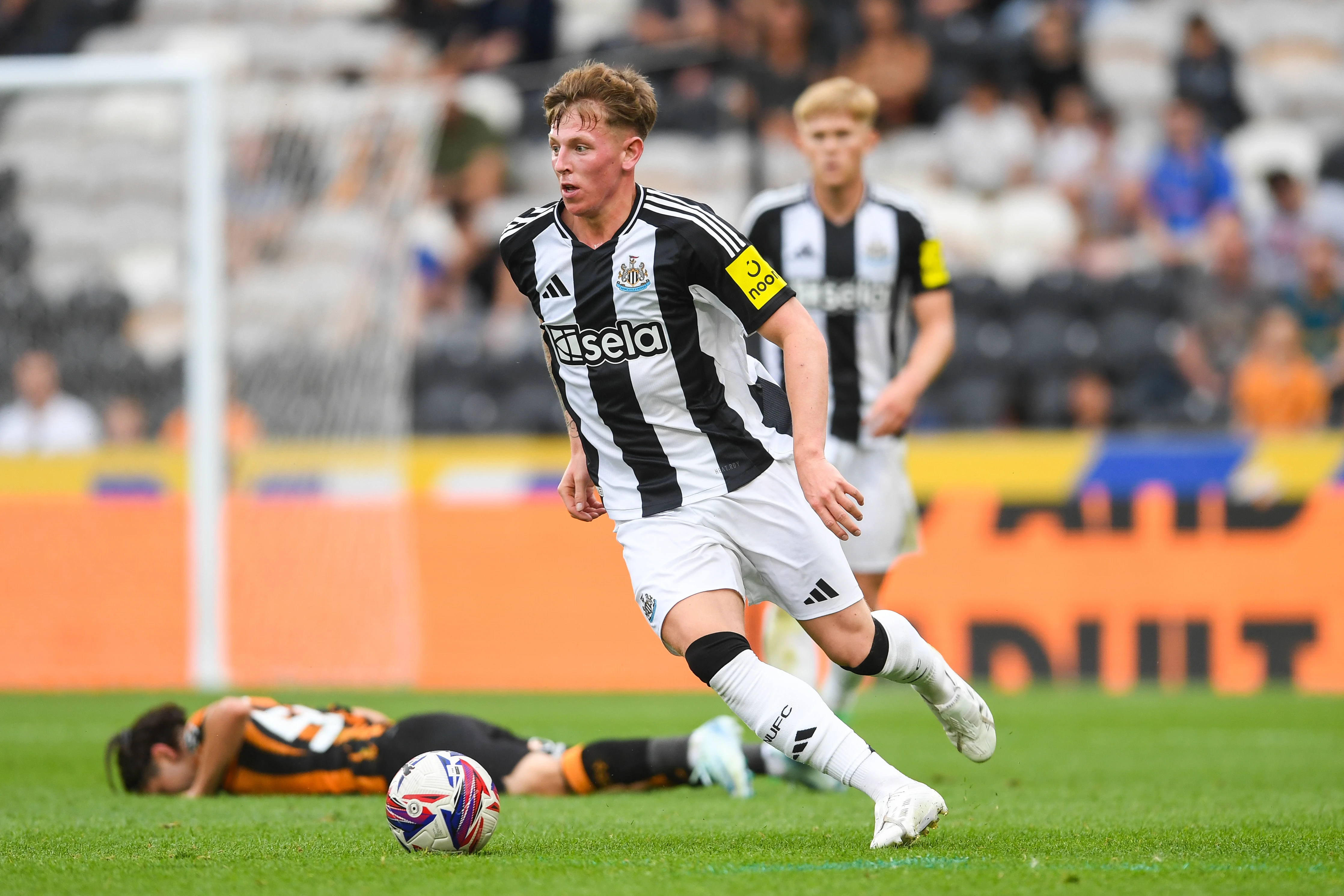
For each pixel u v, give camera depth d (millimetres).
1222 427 42344
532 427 45500
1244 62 58719
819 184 21016
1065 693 34125
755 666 12648
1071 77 54844
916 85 54250
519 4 56719
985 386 44812
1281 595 34875
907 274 21000
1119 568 35312
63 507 38344
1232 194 51000
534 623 36938
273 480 38719
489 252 50688
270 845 14023
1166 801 18172
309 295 40062
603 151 12773
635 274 12953
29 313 44188
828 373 12789
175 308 49531
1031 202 51750
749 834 14773
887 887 11102
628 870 12094
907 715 31344
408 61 55875
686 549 13016
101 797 18812
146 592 37875
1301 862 12516
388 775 18156
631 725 28297
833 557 13273
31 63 35281
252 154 40219
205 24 58000
